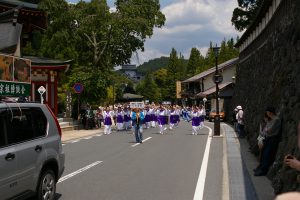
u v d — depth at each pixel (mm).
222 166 15156
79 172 14008
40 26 33094
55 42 42188
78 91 35781
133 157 17719
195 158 17281
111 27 41531
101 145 22953
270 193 10406
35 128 8789
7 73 21359
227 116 53500
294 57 13625
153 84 133250
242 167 14508
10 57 21656
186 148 21094
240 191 10688
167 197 10336
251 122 23609
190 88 89500
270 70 20172
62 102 48531
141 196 10453
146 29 41344
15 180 7699
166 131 34250
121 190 11164
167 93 125438
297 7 14789
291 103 11961
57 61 35688
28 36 33562
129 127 36812
